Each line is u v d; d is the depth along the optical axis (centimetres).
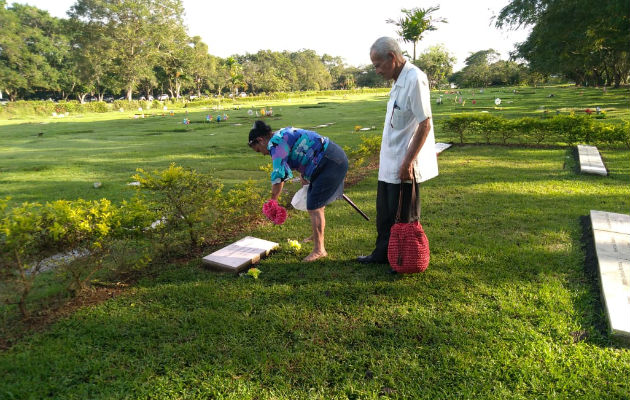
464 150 955
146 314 271
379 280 311
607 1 1445
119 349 234
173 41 5603
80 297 295
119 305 284
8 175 833
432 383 201
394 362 215
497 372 205
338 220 461
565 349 223
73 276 289
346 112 2739
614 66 3816
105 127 2227
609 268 296
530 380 200
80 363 222
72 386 205
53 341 242
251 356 223
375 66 297
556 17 1717
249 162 921
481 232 405
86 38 4834
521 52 2214
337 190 340
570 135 942
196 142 1386
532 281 301
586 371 204
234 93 5881
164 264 355
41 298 294
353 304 276
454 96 4172
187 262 359
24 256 250
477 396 190
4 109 3509
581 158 758
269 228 446
